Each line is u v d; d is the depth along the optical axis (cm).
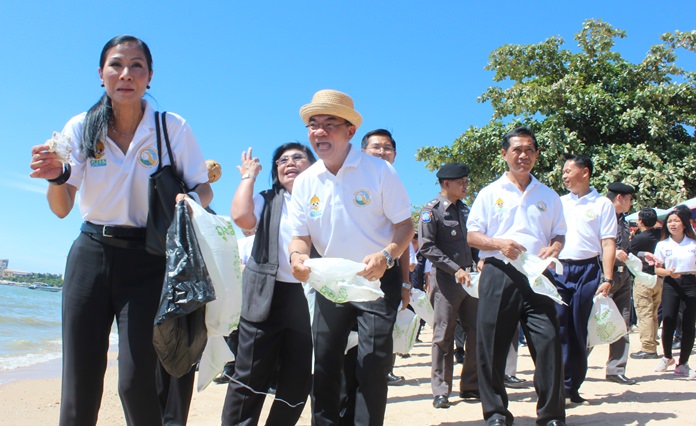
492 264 397
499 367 384
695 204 1023
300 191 343
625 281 579
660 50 1524
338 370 333
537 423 375
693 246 605
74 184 268
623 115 1476
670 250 612
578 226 483
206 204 292
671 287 614
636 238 805
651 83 1551
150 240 257
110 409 520
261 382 348
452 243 506
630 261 578
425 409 480
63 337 258
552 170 1455
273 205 375
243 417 343
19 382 669
